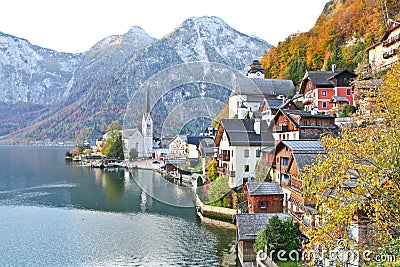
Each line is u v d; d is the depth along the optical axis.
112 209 51.03
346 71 60.03
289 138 42.94
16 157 156.38
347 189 12.15
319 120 42.06
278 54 108.50
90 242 36.78
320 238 11.84
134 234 39.03
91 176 86.94
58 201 56.97
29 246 35.97
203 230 39.28
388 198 11.58
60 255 33.28
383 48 51.66
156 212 48.47
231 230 38.91
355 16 89.56
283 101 52.78
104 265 30.88
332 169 11.83
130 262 31.25
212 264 30.06
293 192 31.58
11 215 48.47
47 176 87.69
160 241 36.38
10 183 76.38
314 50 96.88
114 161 110.25
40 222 44.78
